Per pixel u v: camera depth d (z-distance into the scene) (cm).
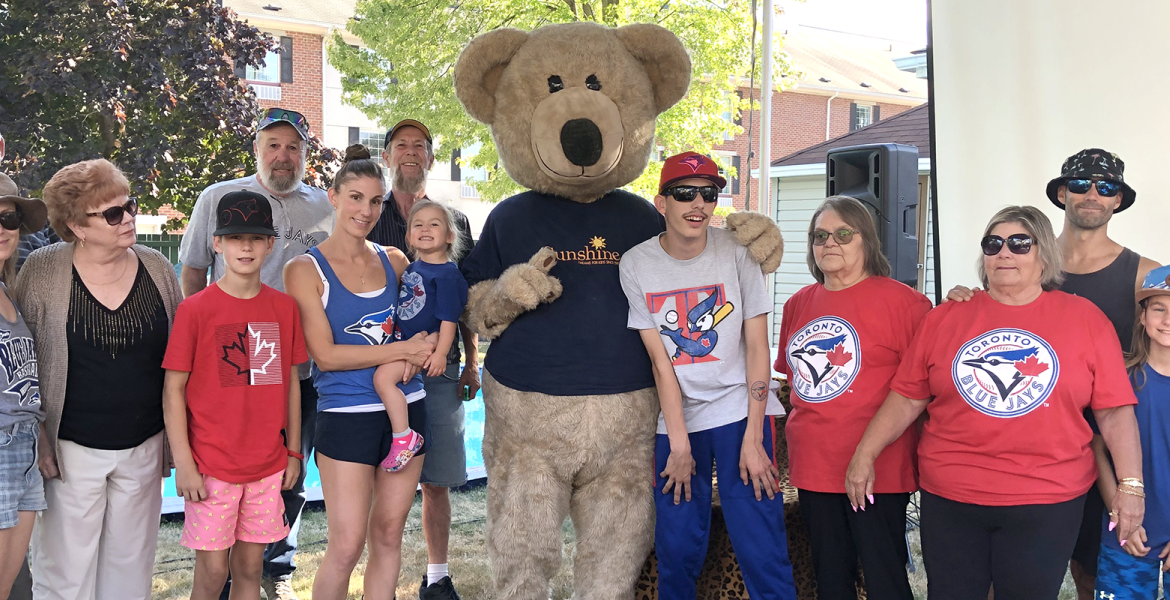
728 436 291
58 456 262
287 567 361
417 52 1267
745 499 289
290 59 1728
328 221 365
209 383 272
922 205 936
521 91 314
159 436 281
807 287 315
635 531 301
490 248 323
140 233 1059
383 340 295
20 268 279
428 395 357
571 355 299
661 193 290
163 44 980
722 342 293
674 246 298
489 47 320
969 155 357
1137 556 259
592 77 313
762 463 287
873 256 293
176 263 1075
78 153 933
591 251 311
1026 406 245
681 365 293
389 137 379
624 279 301
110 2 955
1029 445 244
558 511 300
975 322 259
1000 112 349
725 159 2033
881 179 538
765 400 290
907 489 280
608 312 303
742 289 297
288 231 353
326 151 1037
